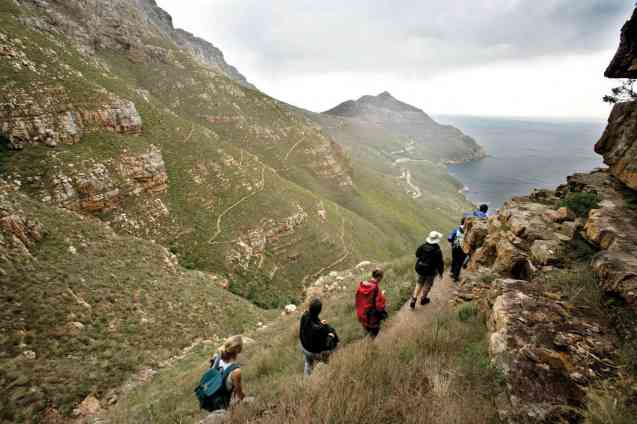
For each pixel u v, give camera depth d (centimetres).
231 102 13275
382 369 427
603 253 516
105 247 2558
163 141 6266
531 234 737
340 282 1831
